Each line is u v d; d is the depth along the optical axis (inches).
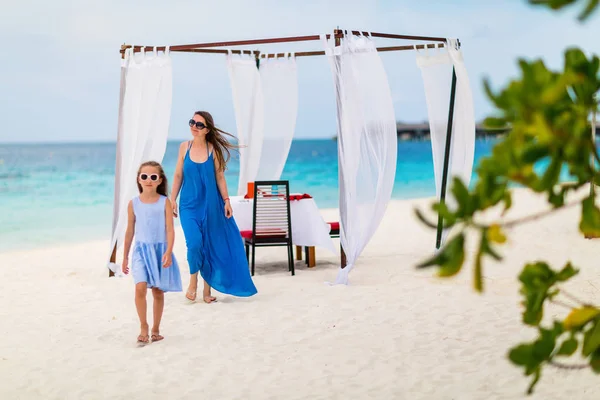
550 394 161.3
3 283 319.0
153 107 315.3
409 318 234.1
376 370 184.1
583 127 41.4
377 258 359.3
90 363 196.4
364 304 254.7
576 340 49.2
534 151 40.8
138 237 209.8
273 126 368.8
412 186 1152.2
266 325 230.4
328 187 1111.0
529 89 39.9
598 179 43.9
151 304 264.4
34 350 210.8
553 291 53.1
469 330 217.6
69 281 319.3
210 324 233.1
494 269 310.8
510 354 49.7
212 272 265.4
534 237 404.5
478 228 43.1
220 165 267.1
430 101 338.0
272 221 320.2
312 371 184.9
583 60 44.1
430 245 403.9
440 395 164.7
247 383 177.3
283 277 310.5
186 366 191.5
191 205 265.0
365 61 291.1
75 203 859.4
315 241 320.5
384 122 292.0
